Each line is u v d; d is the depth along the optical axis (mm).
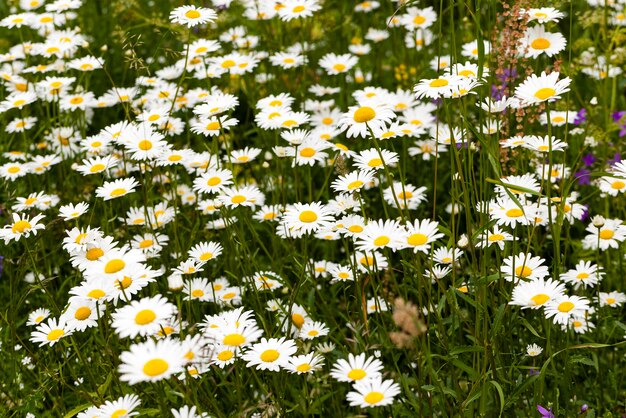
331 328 1391
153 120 1549
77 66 1720
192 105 1709
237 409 1303
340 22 1966
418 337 1257
